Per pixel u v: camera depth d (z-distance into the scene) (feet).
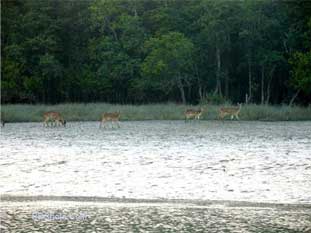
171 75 223.92
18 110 189.26
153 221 46.83
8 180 65.05
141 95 240.94
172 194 57.06
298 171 69.10
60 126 154.61
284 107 195.11
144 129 139.54
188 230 43.98
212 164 75.20
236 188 59.47
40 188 60.54
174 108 195.52
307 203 52.95
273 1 232.12
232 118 184.44
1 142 106.11
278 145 97.81
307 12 232.32
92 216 48.67
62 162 78.07
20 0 254.68
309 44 224.53
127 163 76.64
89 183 62.90
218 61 228.22
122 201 54.34
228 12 223.10
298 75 210.59
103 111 190.39
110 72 233.14
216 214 49.24
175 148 94.07
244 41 230.27
